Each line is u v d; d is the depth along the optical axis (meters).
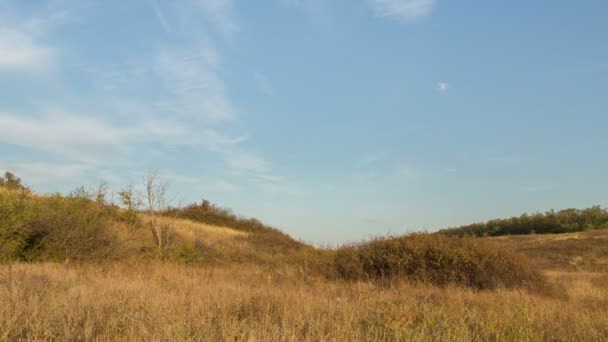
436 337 6.27
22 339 5.42
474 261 14.43
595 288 15.04
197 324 6.26
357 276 15.47
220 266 19.38
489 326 7.00
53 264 14.12
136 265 15.55
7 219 15.06
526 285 14.06
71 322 6.16
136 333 5.85
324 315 7.27
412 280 14.27
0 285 8.41
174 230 25.41
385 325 6.65
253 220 43.72
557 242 43.00
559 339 6.66
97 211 19.69
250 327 6.38
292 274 15.84
